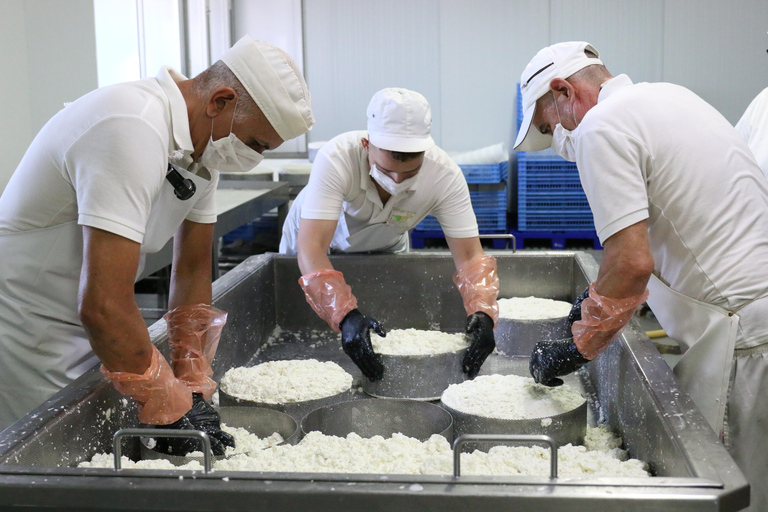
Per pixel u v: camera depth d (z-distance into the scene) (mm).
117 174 1062
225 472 822
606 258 1305
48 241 1301
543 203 5547
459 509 774
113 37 4680
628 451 1284
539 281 2312
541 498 766
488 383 1501
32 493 806
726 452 872
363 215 2053
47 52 3209
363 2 5805
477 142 6023
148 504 798
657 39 5703
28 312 1348
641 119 1335
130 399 1278
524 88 1557
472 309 1852
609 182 1281
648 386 1130
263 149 1305
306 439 1245
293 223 2445
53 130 1176
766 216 1377
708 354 1401
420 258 2230
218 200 3678
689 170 1342
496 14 5762
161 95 1157
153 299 3939
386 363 1641
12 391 1389
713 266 1375
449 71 5887
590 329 1335
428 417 1364
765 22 5559
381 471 1104
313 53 5918
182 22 5289
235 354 1883
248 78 1187
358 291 2264
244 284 1944
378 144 1659
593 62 1471
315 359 1827
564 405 1372
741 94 5719
